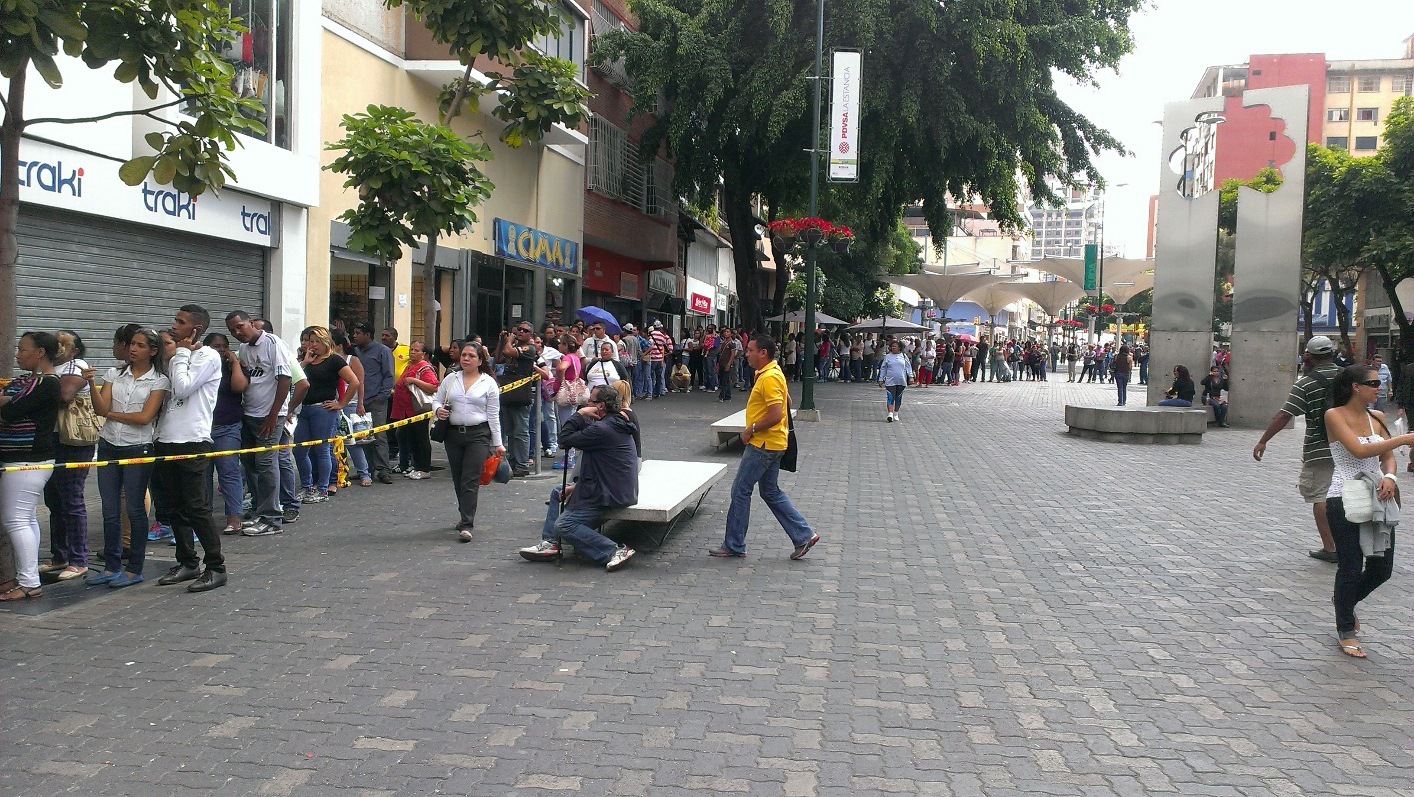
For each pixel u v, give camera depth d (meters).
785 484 11.35
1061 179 25.34
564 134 21.73
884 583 6.86
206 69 6.33
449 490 10.38
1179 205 22.03
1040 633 5.75
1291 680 5.00
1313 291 43.28
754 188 28.50
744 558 7.55
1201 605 6.41
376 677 4.84
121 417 6.36
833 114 21.19
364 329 11.03
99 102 10.91
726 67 23.69
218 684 4.73
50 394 6.15
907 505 10.07
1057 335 98.31
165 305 12.43
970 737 4.23
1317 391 7.62
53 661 5.02
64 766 3.85
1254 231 21.33
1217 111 21.72
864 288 46.88
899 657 5.27
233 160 13.07
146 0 6.02
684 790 3.69
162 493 7.53
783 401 7.41
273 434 8.40
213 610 5.94
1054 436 18.05
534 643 5.39
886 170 22.81
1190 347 22.11
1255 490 11.57
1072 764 3.98
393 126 10.41
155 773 3.80
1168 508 10.16
